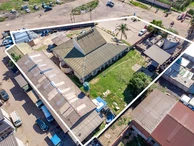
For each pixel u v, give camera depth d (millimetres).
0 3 94750
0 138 45250
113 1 93375
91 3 92562
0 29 79375
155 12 85000
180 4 85125
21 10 89312
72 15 85500
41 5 92500
